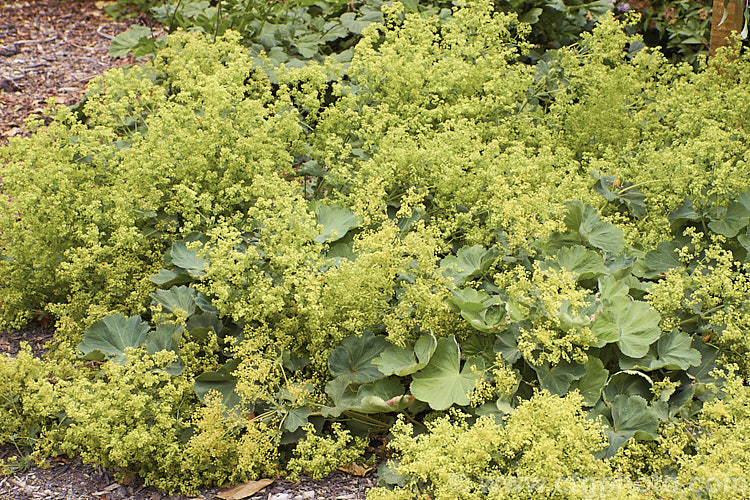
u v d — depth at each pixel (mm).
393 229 3016
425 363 2938
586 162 3447
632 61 3539
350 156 3336
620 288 3045
